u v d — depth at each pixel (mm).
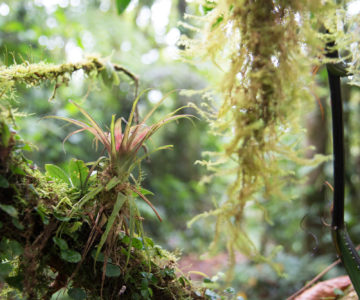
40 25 2137
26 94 1829
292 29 490
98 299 573
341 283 773
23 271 560
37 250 528
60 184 591
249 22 487
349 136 2115
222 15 558
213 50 517
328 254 1997
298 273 1934
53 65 627
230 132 520
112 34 2715
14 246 515
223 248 2820
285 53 478
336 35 506
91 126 595
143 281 587
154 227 2834
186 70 2592
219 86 501
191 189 3156
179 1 2697
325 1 492
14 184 516
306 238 2078
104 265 550
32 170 573
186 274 698
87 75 656
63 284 579
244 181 483
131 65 2500
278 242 2469
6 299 596
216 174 484
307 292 779
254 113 483
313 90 493
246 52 505
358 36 518
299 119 501
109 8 2977
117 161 576
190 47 537
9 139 513
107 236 570
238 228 477
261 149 478
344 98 2031
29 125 1829
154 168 2881
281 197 477
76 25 2244
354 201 2158
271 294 1969
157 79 2441
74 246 563
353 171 2189
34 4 2146
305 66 475
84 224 576
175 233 3035
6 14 2000
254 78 476
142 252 624
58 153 1994
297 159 484
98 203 578
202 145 3109
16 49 1623
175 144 2977
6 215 513
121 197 563
